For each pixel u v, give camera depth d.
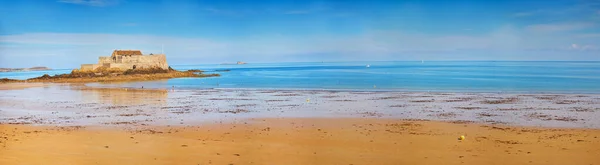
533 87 65.38
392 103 43.62
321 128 27.72
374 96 51.84
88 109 40.12
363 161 18.89
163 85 79.50
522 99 46.62
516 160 18.94
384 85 74.38
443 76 109.81
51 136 24.50
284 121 31.09
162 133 25.94
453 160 18.97
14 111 38.78
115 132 26.28
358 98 49.38
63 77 100.88
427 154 20.11
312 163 18.58
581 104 41.56
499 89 62.09
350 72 159.25
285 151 20.78
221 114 35.81
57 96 55.25
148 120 32.28
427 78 99.25
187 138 24.09
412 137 24.42
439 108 39.22
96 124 30.28
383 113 35.78
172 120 32.16
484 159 19.12
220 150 20.83
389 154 20.14
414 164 18.38
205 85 78.94
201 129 27.45
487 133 25.78
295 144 22.42
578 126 28.69
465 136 24.77
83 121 32.00
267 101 46.94
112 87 74.25
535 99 46.53
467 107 39.88
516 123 30.14
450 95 52.31
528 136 24.67
